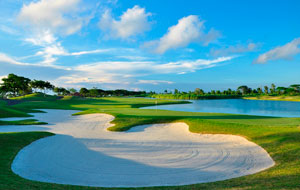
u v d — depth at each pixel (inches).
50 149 580.1
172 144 641.6
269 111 2111.2
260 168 430.0
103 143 653.9
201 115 1213.7
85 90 6466.5
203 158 504.4
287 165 414.0
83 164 462.3
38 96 3902.6
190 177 389.7
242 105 3282.5
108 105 2546.8
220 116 1149.7
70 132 828.6
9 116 1257.4
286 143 551.2
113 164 463.8
